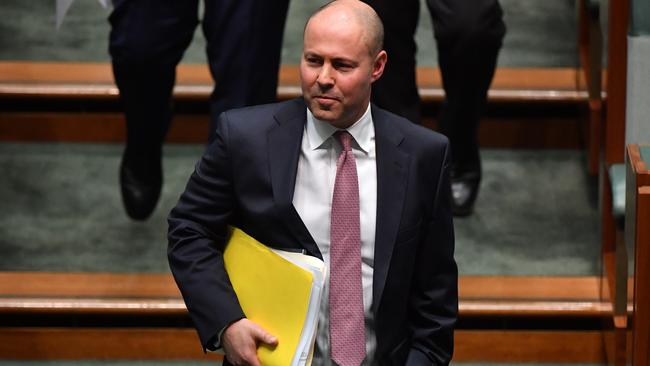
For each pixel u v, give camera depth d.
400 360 9.15
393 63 12.69
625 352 12.03
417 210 8.86
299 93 14.88
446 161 8.98
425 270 9.10
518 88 14.96
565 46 16.02
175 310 12.93
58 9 12.83
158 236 14.02
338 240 8.82
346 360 8.79
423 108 14.91
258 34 11.95
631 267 10.86
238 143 8.91
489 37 12.61
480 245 13.88
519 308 12.86
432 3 12.75
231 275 9.00
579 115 14.88
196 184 9.07
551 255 13.73
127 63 12.50
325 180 8.90
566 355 12.98
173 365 13.02
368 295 8.91
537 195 14.52
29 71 15.45
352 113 8.63
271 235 8.90
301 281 8.73
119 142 15.22
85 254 13.75
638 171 10.41
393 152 8.86
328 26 8.45
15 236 14.03
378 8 12.46
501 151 15.03
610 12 12.60
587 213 14.28
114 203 14.50
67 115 15.12
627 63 12.48
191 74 15.33
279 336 8.80
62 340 13.08
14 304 12.95
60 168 14.94
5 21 16.75
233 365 8.99
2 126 15.13
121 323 13.04
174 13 12.38
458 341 12.98
